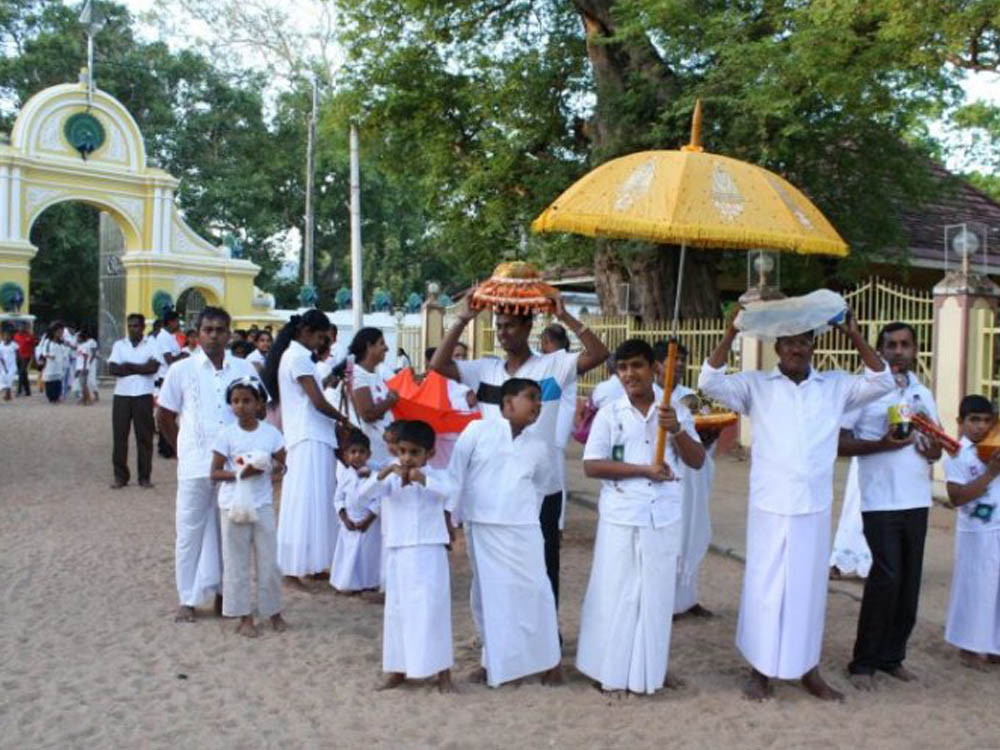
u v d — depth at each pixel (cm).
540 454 502
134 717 461
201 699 484
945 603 676
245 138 3891
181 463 610
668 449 493
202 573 610
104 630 591
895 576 515
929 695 508
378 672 526
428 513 498
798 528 478
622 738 444
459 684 507
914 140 2061
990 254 1775
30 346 2536
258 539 587
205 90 3797
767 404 491
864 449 526
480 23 1744
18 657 539
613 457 493
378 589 682
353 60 1777
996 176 2784
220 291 3098
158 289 2936
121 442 1117
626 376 490
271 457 595
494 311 509
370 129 1823
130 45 3738
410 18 1716
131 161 2911
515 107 1711
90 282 3688
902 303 1206
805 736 449
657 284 1606
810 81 1217
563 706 480
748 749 435
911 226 1898
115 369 1112
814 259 1557
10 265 2639
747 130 1341
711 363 496
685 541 624
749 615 490
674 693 499
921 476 521
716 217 423
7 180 2644
